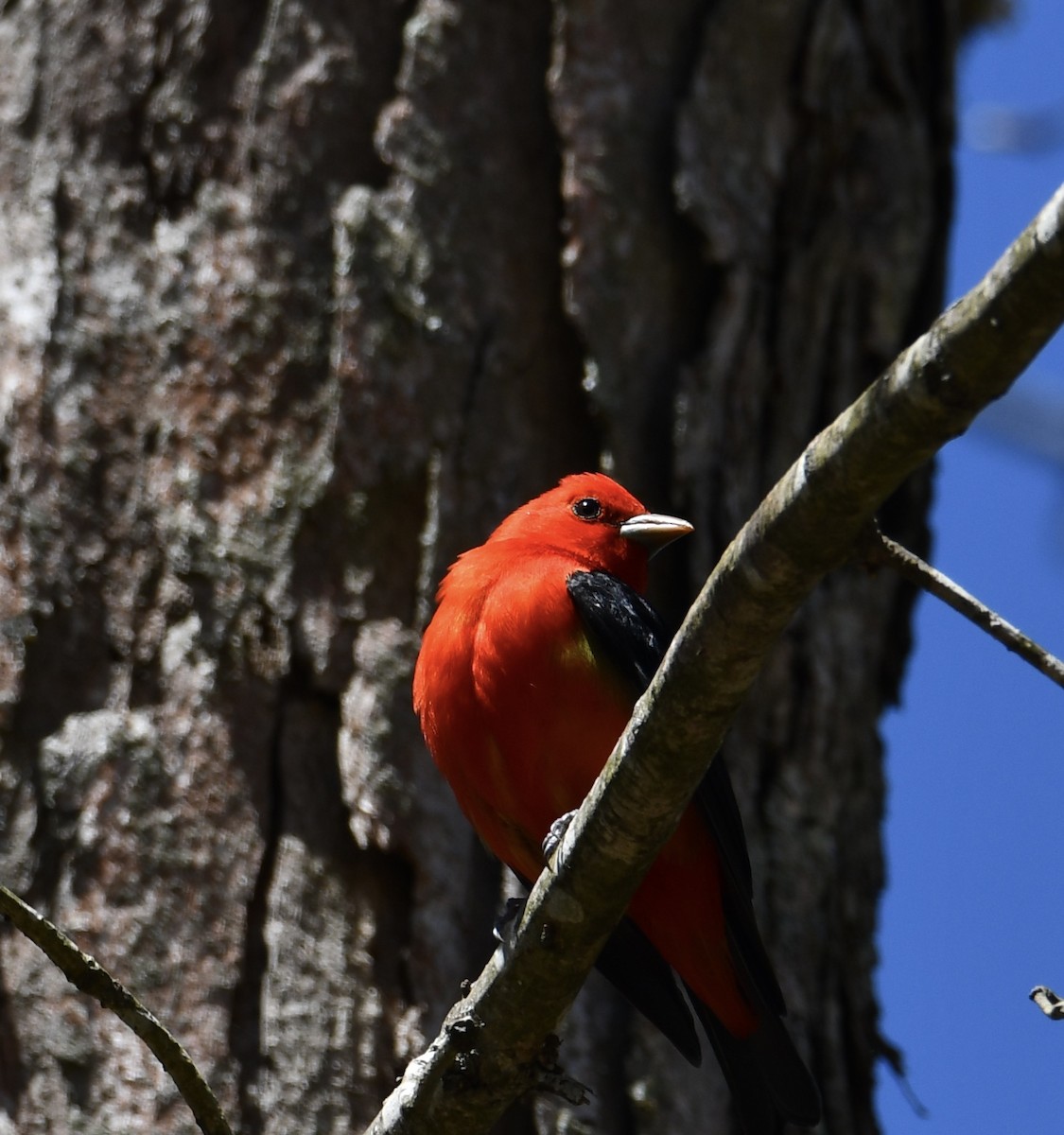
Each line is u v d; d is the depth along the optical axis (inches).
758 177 489.4
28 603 414.6
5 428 430.0
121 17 465.1
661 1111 400.8
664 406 463.2
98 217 449.1
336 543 423.8
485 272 456.8
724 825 388.5
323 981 390.0
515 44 479.5
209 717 406.9
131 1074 378.9
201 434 429.4
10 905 272.1
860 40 518.0
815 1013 436.5
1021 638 247.6
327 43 463.8
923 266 521.0
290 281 442.0
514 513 433.4
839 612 477.4
